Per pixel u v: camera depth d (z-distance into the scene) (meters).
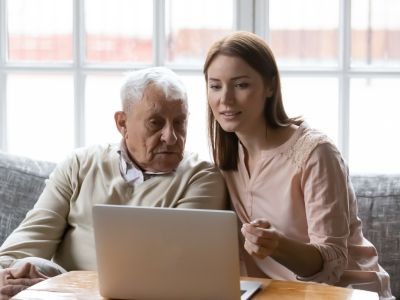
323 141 2.52
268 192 2.57
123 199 2.71
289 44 3.31
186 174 2.70
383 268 2.89
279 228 2.55
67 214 2.79
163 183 2.69
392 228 2.90
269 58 2.55
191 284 2.01
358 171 3.36
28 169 3.13
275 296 2.07
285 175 2.54
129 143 2.72
